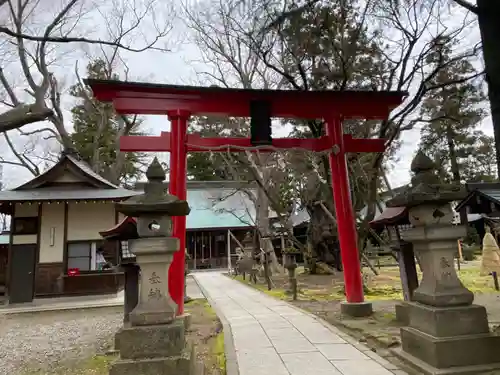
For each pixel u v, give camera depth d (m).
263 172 15.34
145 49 5.84
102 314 10.70
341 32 8.30
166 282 4.06
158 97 7.34
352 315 7.13
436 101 9.38
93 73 18.75
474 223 28.45
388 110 8.05
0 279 16.39
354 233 7.61
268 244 18.66
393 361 4.46
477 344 3.95
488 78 3.23
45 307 11.92
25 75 9.67
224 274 21.31
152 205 4.04
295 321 6.99
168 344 3.68
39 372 5.16
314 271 17.70
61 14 6.38
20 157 20.59
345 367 4.24
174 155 7.33
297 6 5.50
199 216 26.47
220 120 15.98
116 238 6.38
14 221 14.16
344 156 7.90
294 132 15.49
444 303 4.16
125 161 25.11
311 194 15.61
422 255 4.60
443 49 8.16
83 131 25.30
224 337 5.89
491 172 27.61
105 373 4.86
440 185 4.55
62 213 14.51
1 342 7.38
